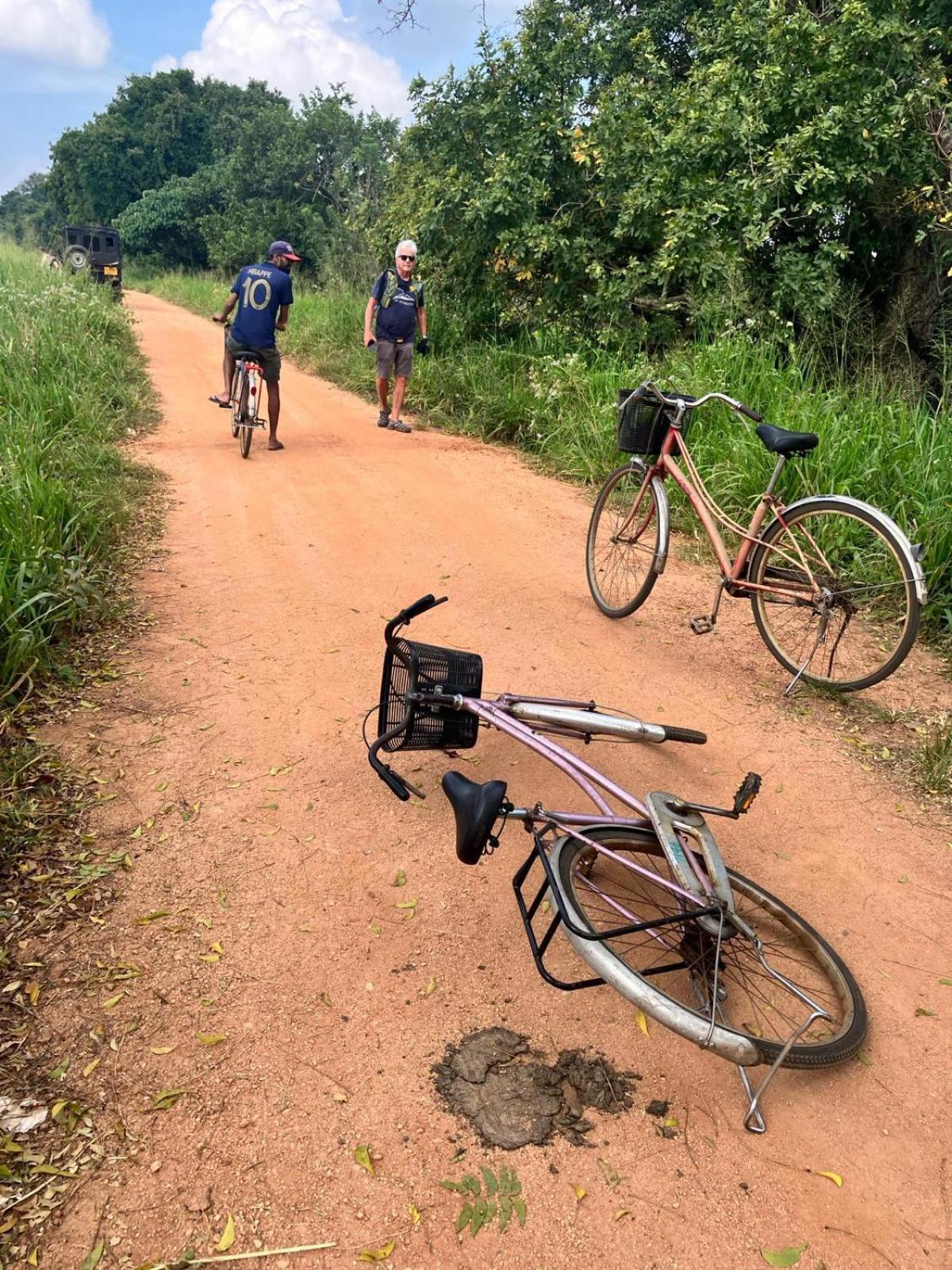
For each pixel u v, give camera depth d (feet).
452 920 9.57
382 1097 7.59
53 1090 7.48
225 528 21.70
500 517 23.72
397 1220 6.66
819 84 34.04
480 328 42.68
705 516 15.75
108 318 48.32
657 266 34.30
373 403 40.22
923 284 36.96
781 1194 6.97
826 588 14.29
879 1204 6.95
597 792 9.55
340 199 113.80
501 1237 6.56
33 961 8.75
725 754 13.02
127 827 10.74
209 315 84.02
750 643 16.85
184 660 14.93
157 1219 6.57
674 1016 7.14
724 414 24.48
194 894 9.77
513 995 8.64
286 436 32.53
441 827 11.05
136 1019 8.20
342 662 15.08
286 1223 6.60
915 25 35.78
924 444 20.67
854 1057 8.18
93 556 17.89
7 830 10.38
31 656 13.87
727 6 38.60
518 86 39.73
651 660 15.90
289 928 9.38
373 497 24.89
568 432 29.91
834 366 31.24
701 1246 6.57
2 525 16.44
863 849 11.10
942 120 33.86
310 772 12.03
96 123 183.01
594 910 9.33
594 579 18.02
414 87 40.50
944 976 9.23
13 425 23.20
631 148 35.27
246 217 118.42
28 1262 6.23
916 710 14.52
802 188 32.86
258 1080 7.69
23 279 53.16
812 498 14.21
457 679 10.91
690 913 7.66
